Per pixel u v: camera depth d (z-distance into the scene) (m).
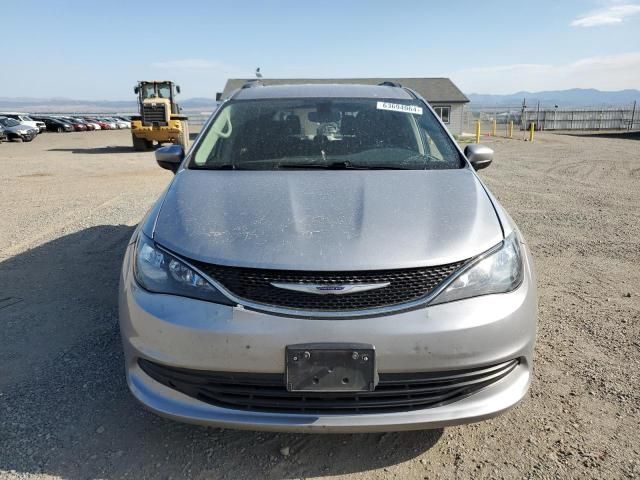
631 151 17.94
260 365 2.00
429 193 2.59
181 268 2.15
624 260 4.93
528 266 2.35
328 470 2.21
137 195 9.10
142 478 2.15
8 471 2.17
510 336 2.10
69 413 2.57
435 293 2.06
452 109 40.66
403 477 2.16
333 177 2.81
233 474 2.18
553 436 2.38
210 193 2.64
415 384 2.06
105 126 56.78
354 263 2.06
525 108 44.22
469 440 2.38
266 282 2.06
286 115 3.53
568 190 9.19
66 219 6.97
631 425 2.45
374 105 3.64
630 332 3.39
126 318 2.21
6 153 21.12
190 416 2.07
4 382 2.85
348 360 1.96
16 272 4.66
